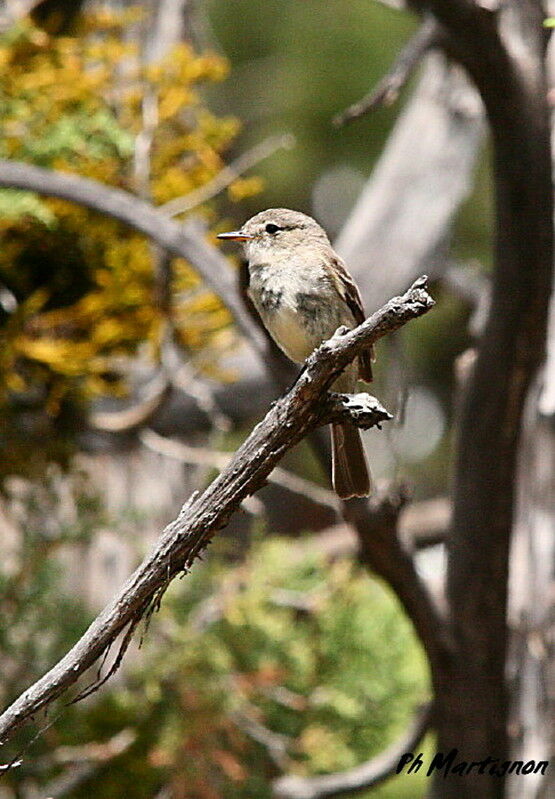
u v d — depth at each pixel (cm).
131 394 1186
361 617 1212
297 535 2052
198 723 1086
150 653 1118
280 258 852
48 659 1087
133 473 1227
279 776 1151
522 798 1001
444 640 944
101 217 1045
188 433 1227
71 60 1041
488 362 928
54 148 1020
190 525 577
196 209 1095
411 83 1888
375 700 1198
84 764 1093
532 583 1038
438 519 1374
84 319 1063
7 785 1051
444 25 860
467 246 1831
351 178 1962
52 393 1053
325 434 888
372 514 879
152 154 1079
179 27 1245
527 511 1052
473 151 1221
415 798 1388
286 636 1160
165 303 1036
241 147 1922
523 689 1023
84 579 1200
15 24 1052
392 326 550
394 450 902
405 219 1209
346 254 1200
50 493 1098
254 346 904
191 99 1070
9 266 1048
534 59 895
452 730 967
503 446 935
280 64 1922
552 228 904
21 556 1088
